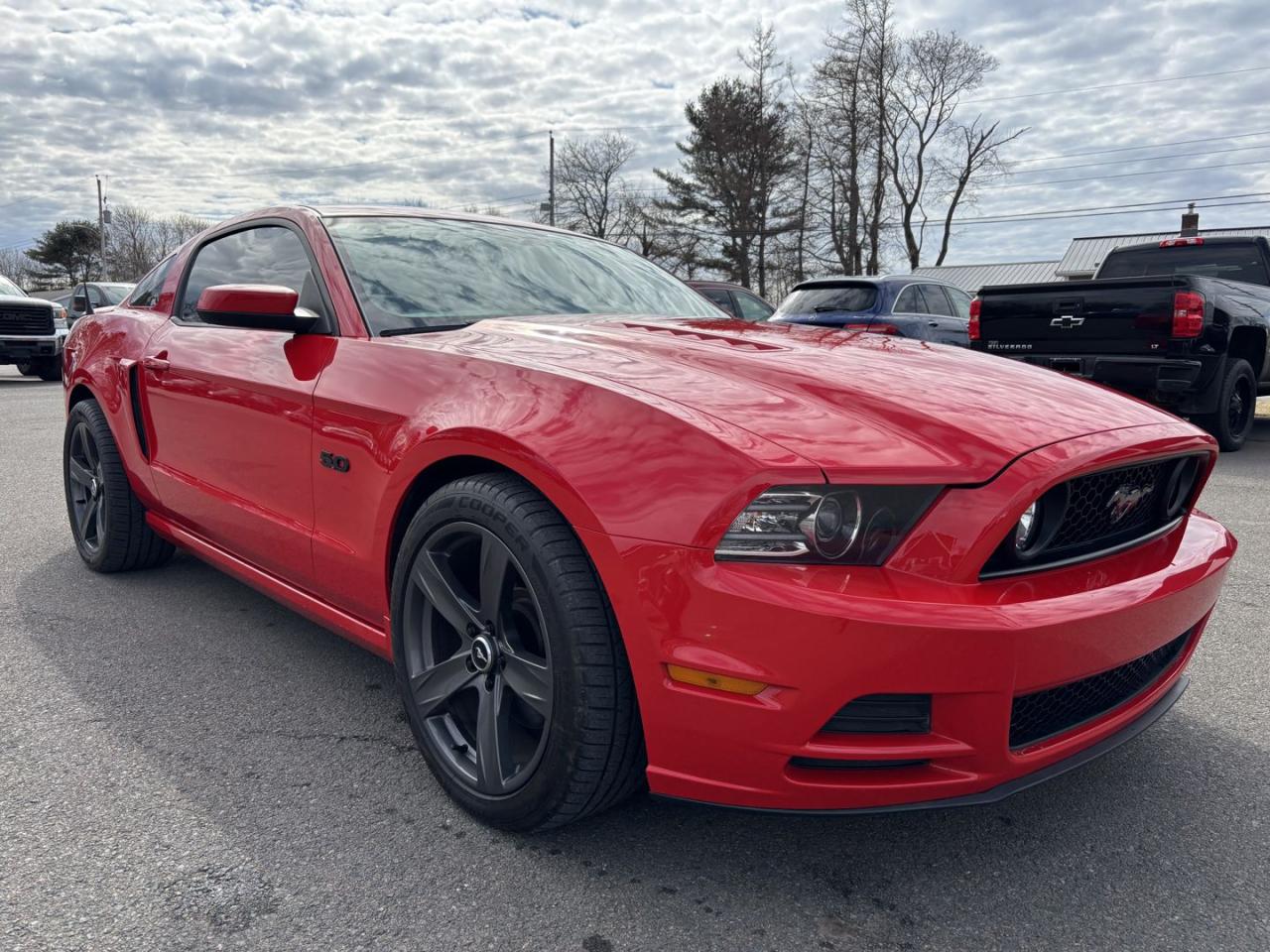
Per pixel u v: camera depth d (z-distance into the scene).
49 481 5.88
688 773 1.69
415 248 2.81
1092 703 1.87
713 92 51.94
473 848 1.91
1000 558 1.66
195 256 3.44
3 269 75.06
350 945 1.61
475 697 2.15
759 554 1.57
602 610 1.73
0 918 1.65
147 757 2.29
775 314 10.01
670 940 1.64
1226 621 3.35
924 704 1.59
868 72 47.03
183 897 1.73
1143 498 1.98
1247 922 1.71
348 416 2.27
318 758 2.29
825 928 1.68
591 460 1.73
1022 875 1.85
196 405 2.93
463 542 2.01
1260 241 8.64
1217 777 2.25
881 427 1.72
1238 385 7.45
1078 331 6.96
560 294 2.90
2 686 2.70
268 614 3.35
